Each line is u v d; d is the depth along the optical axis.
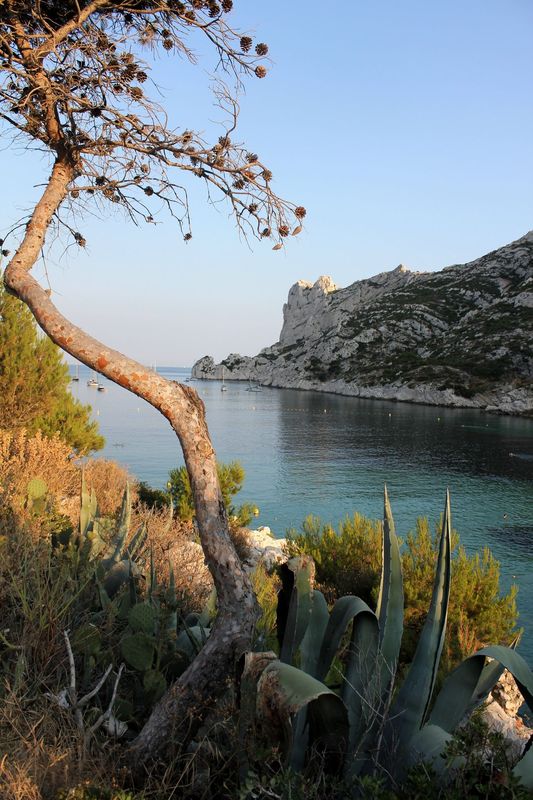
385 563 3.54
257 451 55.16
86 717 3.59
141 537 6.83
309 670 3.57
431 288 189.00
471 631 8.48
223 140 3.96
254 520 28.25
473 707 3.25
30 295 3.50
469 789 2.62
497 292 164.62
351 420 87.06
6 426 14.50
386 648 3.42
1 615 4.35
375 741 3.11
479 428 76.31
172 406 3.23
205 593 6.33
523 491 36.91
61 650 4.02
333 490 36.78
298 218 4.09
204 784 2.93
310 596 3.50
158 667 3.87
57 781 2.87
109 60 4.08
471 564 9.65
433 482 39.94
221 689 3.18
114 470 16.05
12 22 3.89
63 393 16.45
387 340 163.62
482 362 123.38
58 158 4.09
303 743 3.02
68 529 6.29
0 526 6.05
